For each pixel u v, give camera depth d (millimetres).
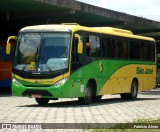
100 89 21047
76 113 16219
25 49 19172
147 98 26641
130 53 24125
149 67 26359
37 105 19953
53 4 29703
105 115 15602
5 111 16922
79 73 19219
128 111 17234
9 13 34594
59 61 18547
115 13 38281
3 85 31656
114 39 22516
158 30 49750
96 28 21844
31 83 18641
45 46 18859
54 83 18375
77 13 34406
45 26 19312
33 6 30734
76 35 19000
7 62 31812
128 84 23891
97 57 20750
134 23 41875
